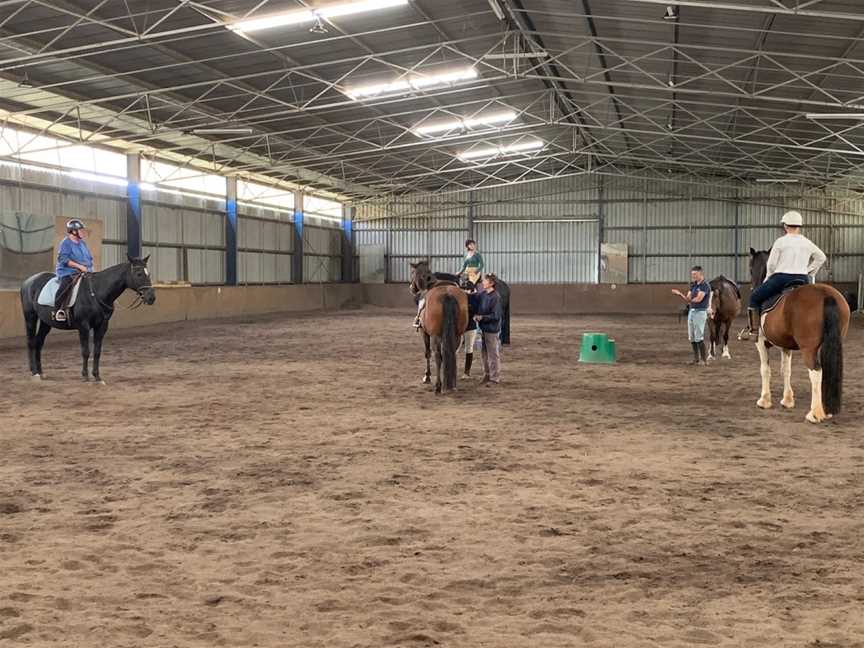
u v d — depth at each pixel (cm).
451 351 1175
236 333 2494
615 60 2242
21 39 1736
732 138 3038
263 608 424
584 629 395
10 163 2333
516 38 2084
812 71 2072
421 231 4469
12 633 391
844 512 601
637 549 519
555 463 759
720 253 4125
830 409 934
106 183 2769
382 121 2886
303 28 1881
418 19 1906
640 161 3959
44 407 1075
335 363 1642
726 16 1731
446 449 821
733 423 968
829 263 4031
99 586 454
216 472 722
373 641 383
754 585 456
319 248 4381
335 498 638
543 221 4291
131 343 2114
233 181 3547
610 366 1600
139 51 1898
